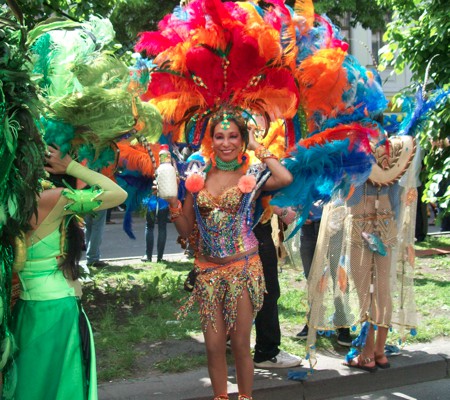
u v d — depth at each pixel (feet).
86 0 20.49
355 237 14.15
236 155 11.76
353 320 14.21
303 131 12.76
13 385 9.26
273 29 11.19
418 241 33.71
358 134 11.48
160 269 26.32
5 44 8.74
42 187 9.50
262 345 14.57
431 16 23.62
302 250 16.69
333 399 14.19
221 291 11.68
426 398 14.25
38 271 9.75
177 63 11.50
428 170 25.14
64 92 9.60
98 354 15.33
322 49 11.78
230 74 11.62
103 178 10.09
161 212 27.73
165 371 14.37
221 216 11.63
